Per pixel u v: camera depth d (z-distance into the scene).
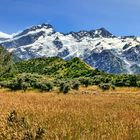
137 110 31.89
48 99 46.09
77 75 139.50
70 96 57.91
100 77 109.56
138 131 19.69
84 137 17.83
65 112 27.75
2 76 115.69
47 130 19.06
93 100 46.94
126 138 17.81
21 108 29.34
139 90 91.62
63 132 18.25
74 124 21.78
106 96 60.44
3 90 80.12
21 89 81.44
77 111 28.70
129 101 46.16
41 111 27.56
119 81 103.06
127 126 20.81
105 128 20.58
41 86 80.19
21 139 16.67
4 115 22.81
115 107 35.25
